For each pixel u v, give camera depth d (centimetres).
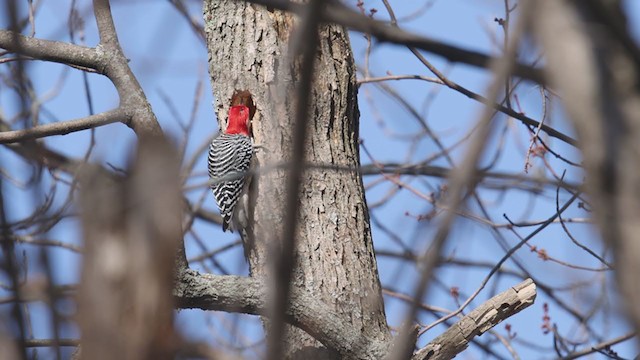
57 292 450
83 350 409
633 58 350
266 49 1342
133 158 436
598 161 353
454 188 385
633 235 346
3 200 478
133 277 414
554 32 356
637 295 346
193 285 1069
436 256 390
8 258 470
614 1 355
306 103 423
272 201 1269
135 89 1218
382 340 1176
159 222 421
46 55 1235
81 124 1177
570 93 355
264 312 1084
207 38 1394
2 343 454
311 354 1153
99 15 1278
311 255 1220
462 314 1421
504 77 384
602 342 1362
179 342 425
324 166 659
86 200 424
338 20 451
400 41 451
